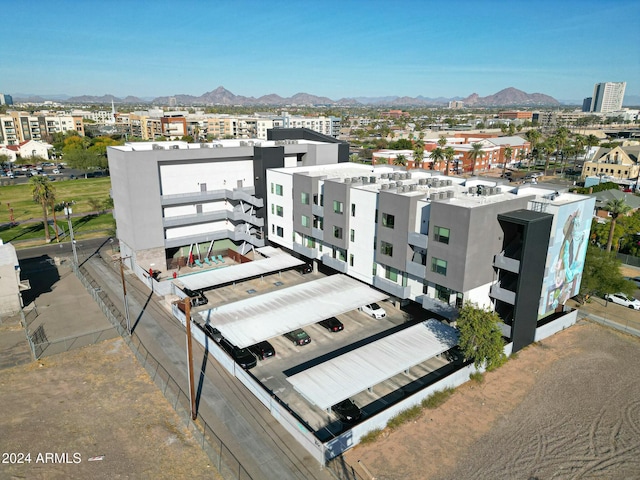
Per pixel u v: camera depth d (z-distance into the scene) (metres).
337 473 30.61
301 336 48.19
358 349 41.91
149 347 47.00
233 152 69.38
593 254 56.75
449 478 30.33
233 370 42.00
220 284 61.16
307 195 61.44
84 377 41.56
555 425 35.66
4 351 45.94
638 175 132.12
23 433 34.16
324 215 58.94
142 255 65.06
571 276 52.16
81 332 50.09
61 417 36.03
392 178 63.00
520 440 33.94
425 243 46.28
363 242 55.31
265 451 32.62
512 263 44.16
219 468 30.94
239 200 73.88
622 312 56.03
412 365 39.38
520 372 43.03
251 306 50.53
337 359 40.19
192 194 67.75
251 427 35.16
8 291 53.81
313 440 31.78
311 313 48.69
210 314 48.81
